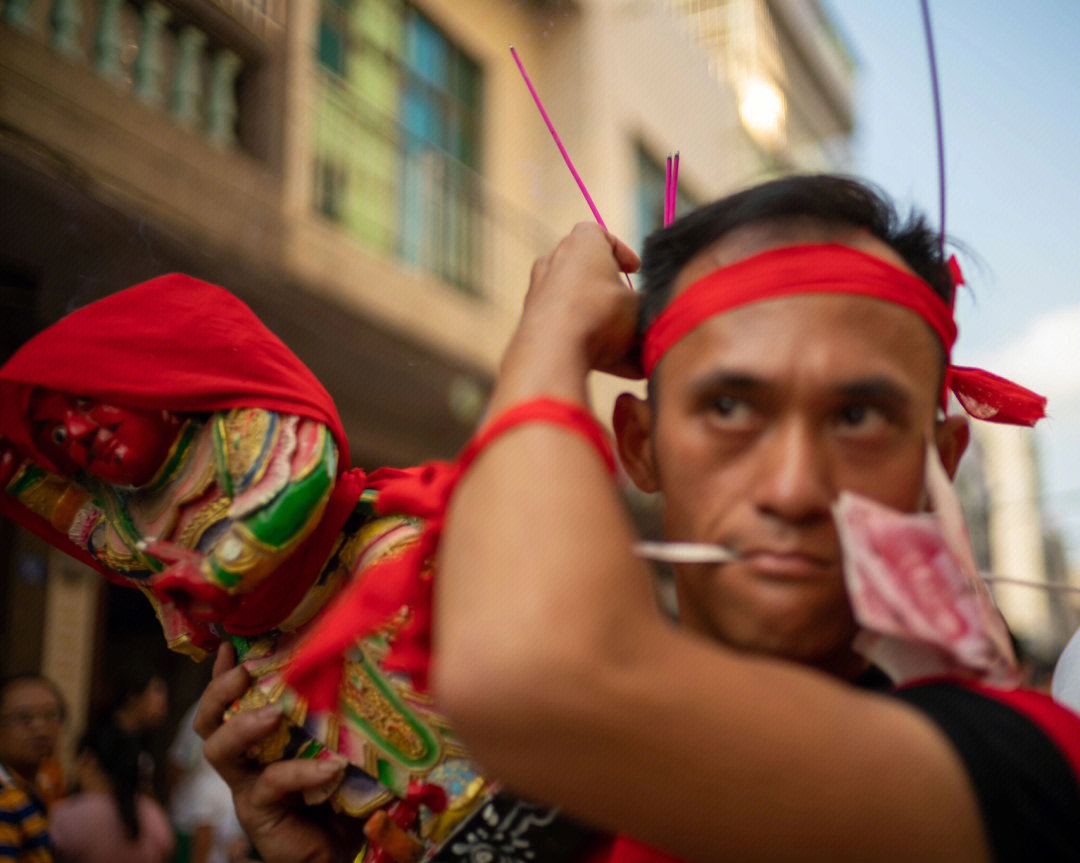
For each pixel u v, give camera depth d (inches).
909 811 20.4
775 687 21.0
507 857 29.6
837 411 25.2
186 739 149.1
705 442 25.8
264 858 39.1
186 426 39.8
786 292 25.6
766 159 304.5
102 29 163.6
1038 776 21.8
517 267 238.1
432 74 233.0
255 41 187.3
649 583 22.1
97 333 40.1
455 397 219.1
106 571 45.3
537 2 262.1
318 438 38.6
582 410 24.2
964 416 29.6
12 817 94.0
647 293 29.5
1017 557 410.9
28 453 44.2
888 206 29.3
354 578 38.8
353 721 37.5
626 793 20.1
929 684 24.4
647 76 272.1
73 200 146.2
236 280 173.9
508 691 19.8
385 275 205.6
